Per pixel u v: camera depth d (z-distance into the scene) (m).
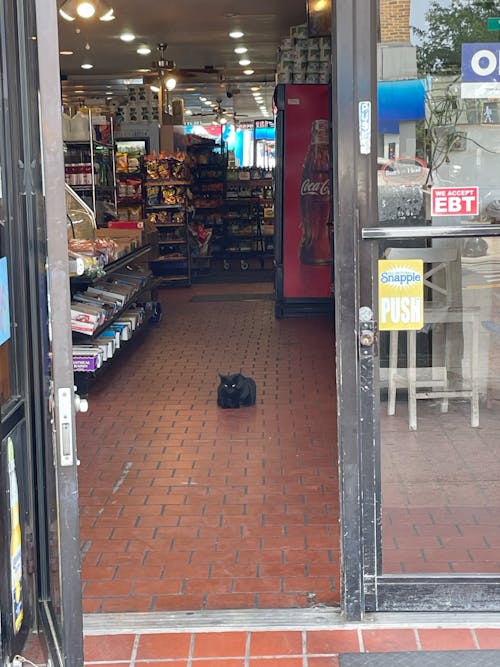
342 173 3.04
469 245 3.10
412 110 3.02
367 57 2.98
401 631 3.16
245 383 6.48
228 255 16.77
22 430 2.98
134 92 14.86
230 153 24.86
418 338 3.15
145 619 3.29
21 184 2.94
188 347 8.86
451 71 3.01
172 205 13.71
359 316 3.10
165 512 4.45
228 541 4.07
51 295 2.30
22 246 2.96
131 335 8.45
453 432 3.21
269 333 9.53
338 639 3.12
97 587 3.63
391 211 3.07
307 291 10.50
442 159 3.05
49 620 2.87
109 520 4.36
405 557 3.25
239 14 12.66
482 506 3.23
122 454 5.41
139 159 13.88
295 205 10.34
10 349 2.94
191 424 6.06
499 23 2.98
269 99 25.30
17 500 2.92
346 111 3.01
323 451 5.38
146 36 14.41
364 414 3.16
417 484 3.22
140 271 9.79
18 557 2.92
